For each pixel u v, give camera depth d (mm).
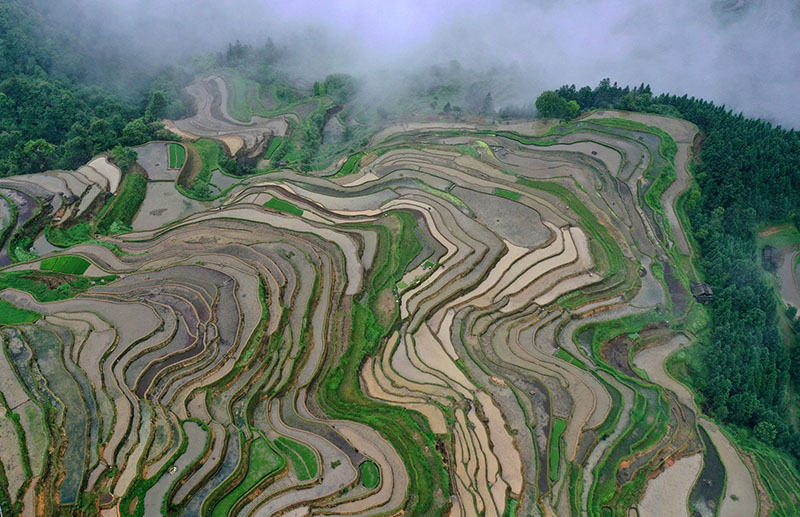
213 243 73438
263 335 59219
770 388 64812
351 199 85312
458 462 52281
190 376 55031
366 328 64438
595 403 58594
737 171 89375
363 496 47000
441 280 71000
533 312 67875
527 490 51188
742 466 56469
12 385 51969
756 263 81438
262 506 46312
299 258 70750
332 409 55312
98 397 51656
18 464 45469
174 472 46781
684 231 83188
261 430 52094
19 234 74000
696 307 72000
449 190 86875
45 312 60938
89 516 43406
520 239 77000
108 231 79125
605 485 52656
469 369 61625
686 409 61375
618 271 73438
